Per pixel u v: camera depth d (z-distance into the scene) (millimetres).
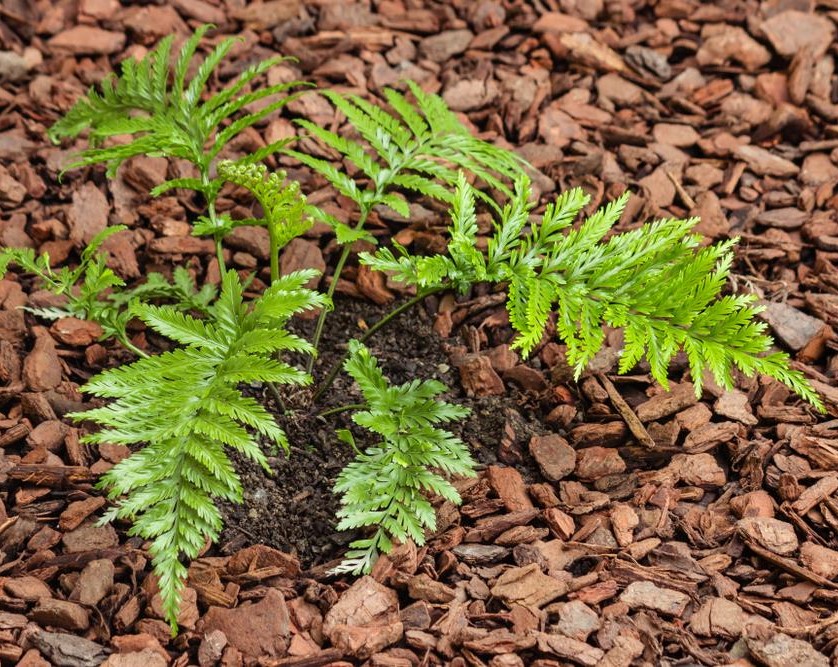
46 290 1758
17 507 1633
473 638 1573
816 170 1871
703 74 1975
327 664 1563
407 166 1753
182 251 1799
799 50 1945
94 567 1599
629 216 1833
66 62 1946
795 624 1579
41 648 1561
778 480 1658
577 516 1646
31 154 1865
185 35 1984
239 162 1688
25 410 1684
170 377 1601
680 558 1618
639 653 1565
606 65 1965
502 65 1975
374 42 1988
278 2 2016
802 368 1724
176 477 1559
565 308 1611
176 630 1537
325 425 1700
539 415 1719
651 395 1719
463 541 1633
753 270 1796
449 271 1631
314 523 1645
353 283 1798
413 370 1743
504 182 1852
